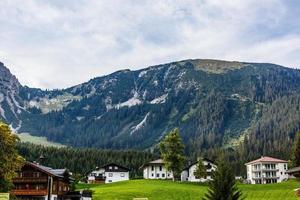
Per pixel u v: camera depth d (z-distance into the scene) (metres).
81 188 136.50
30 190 105.56
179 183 129.12
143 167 195.62
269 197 93.12
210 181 52.62
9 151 77.25
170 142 141.12
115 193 99.38
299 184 103.94
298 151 149.25
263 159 195.75
